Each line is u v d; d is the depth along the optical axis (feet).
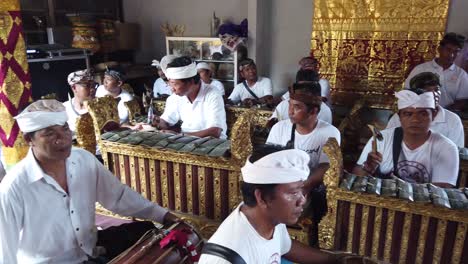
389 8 17.06
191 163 8.10
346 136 15.55
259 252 4.21
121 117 13.64
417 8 16.61
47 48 17.67
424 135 7.32
